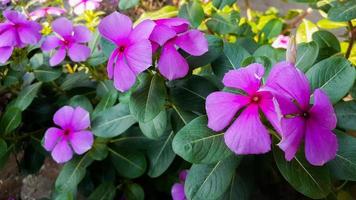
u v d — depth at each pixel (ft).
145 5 2.00
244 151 0.56
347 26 1.07
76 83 1.14
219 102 0.58
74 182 0.91
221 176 0.67
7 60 1.04
